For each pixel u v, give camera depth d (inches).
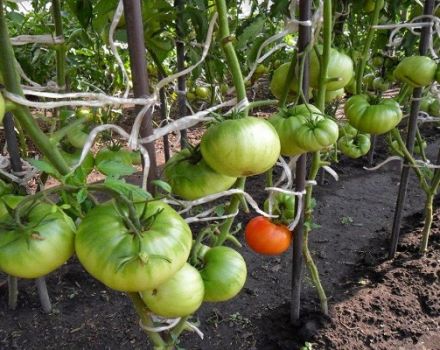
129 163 27.3
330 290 40.3
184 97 43.3
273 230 25.3
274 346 34.7
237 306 38.7
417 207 55.6
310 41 23.3
